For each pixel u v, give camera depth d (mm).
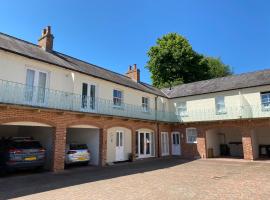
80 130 15586
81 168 12750
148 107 19672
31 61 11438
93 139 14672
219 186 7879
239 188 7539
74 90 13172
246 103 17688
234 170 11773
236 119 17438
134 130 16984
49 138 12375
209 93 19688
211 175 10242
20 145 10523
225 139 21719
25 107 9938
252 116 17234
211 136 20359
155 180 9078
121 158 16125
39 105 11312
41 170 11789
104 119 14445
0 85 10008
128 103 17297
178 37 35188
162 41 35969
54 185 8156
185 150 20438
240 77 20453
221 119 18188
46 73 12273
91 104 14227
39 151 10914
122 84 16422
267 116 16516
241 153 20547
